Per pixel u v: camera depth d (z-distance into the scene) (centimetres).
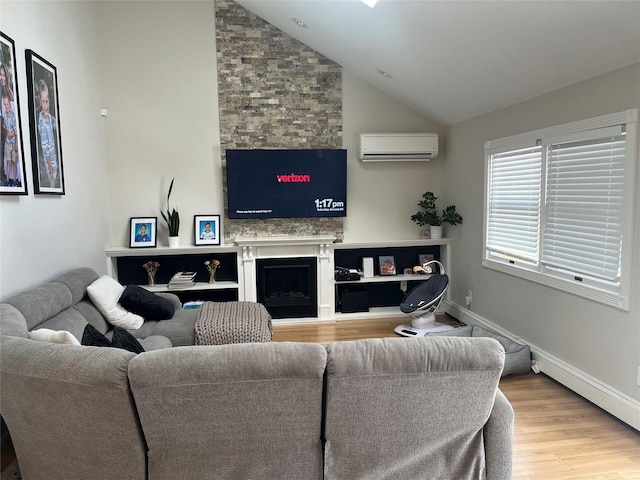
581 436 265
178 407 164
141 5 475
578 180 320
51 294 268
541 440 261
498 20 289
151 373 159
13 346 178
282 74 501
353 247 519
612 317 287
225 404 165
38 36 320
